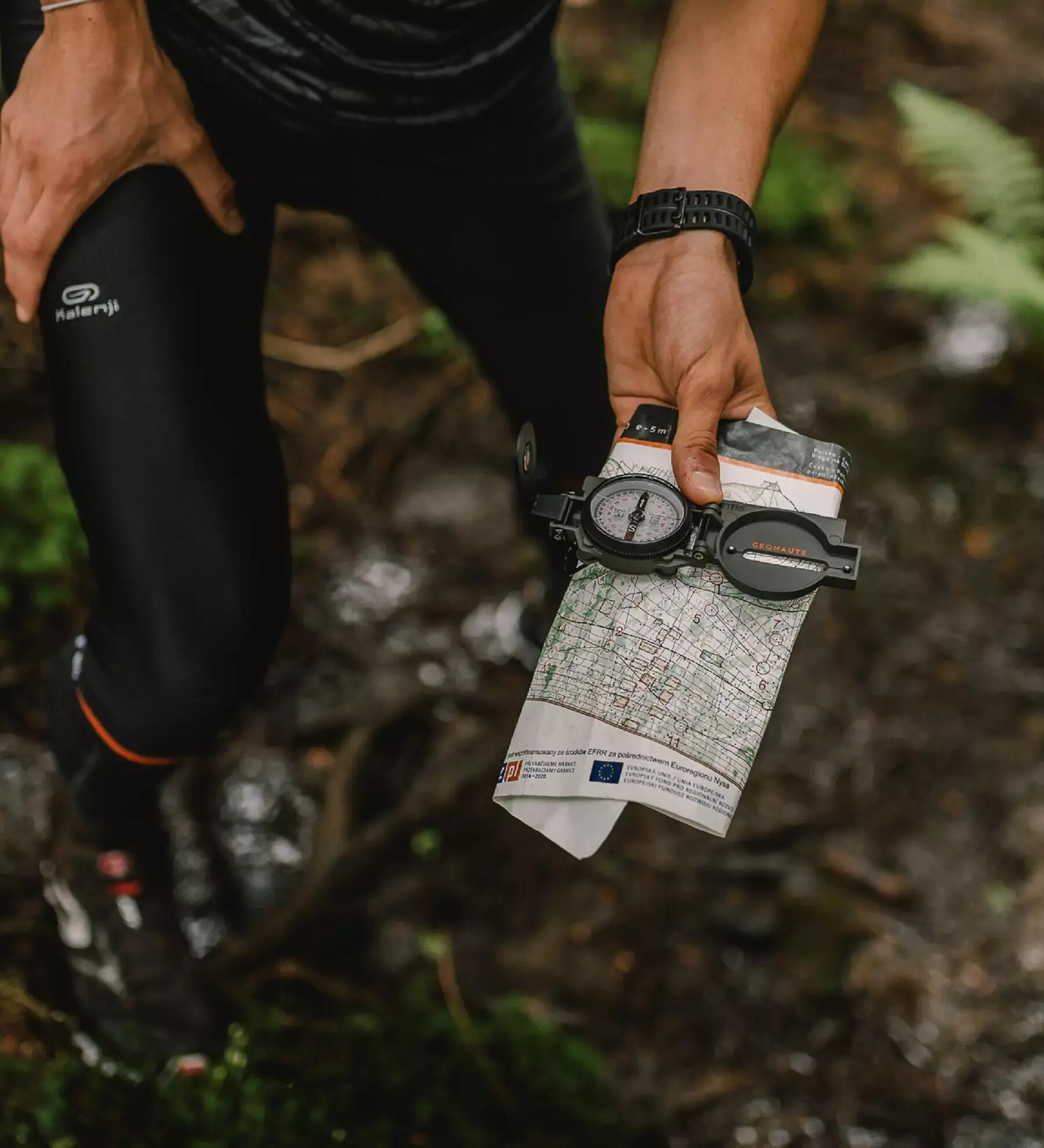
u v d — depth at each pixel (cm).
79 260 131
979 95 401
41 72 127
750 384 126
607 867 209
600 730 109
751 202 129
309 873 194
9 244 132
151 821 165
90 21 124
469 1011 189
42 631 220
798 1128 181
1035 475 288
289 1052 173
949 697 240
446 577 249
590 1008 193
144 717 136
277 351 276
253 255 145
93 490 131
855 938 203
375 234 159
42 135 126
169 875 175
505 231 154
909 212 353
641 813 217
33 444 243
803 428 286
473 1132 167
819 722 233
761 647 112
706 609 113
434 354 283
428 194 149
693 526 115
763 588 112
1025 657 250
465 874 206
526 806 109
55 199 128
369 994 187
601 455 185
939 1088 186
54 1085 161
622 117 341
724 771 107
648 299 126
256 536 134
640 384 128
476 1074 174
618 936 201
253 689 143
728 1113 182
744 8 129
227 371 136
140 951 171
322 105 131
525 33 134
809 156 350
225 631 132
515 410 182
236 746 217
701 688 110
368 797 214
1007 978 199
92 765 146
